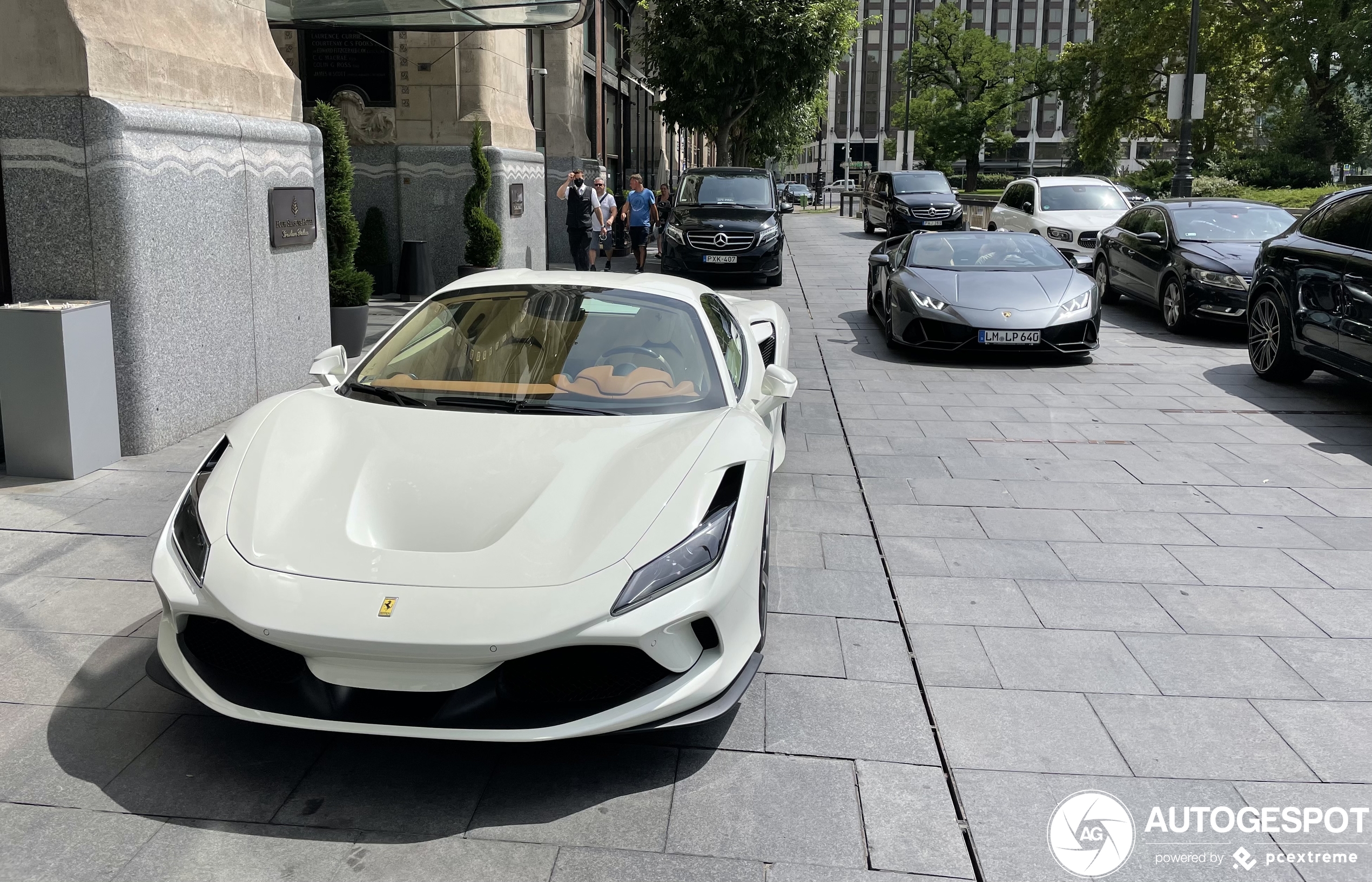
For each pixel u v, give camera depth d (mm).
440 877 2379
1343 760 2939
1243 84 41656
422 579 2600
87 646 3480
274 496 2930
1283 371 8250
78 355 5203
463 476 2996
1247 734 3072
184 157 5910
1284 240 8289
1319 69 40281
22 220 5422
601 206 14539
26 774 2740
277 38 13164
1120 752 2961
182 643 2770
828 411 7355
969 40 66000
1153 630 3785
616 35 25438
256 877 2363
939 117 66125
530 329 3932
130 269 5473
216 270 6297
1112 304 13625
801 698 3246
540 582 2594
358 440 3227
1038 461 6102
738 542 2896
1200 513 5156
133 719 3033
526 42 15047
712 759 2896
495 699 2564
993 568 4387
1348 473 5863
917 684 3350
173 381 5906
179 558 2809
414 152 13211
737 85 24516
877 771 2848
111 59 5418
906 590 4133
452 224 13328
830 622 3822
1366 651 3633
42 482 5195
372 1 10734
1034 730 3074
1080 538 4777
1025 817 2650
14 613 3719
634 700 2658
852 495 5402
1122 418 7199
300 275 7418
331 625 2492
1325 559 4527
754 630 2959
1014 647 3631
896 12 103938
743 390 4047
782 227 16172
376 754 2883
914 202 24469
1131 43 41344
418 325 4020
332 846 2480
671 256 15594
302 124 7445
